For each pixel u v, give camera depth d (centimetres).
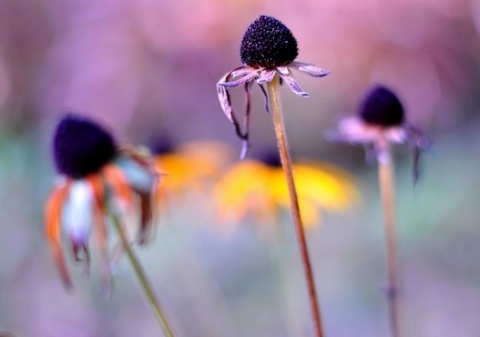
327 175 72
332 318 94
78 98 109
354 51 109
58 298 93
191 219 93
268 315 92
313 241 111
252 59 50
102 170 58
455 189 112
